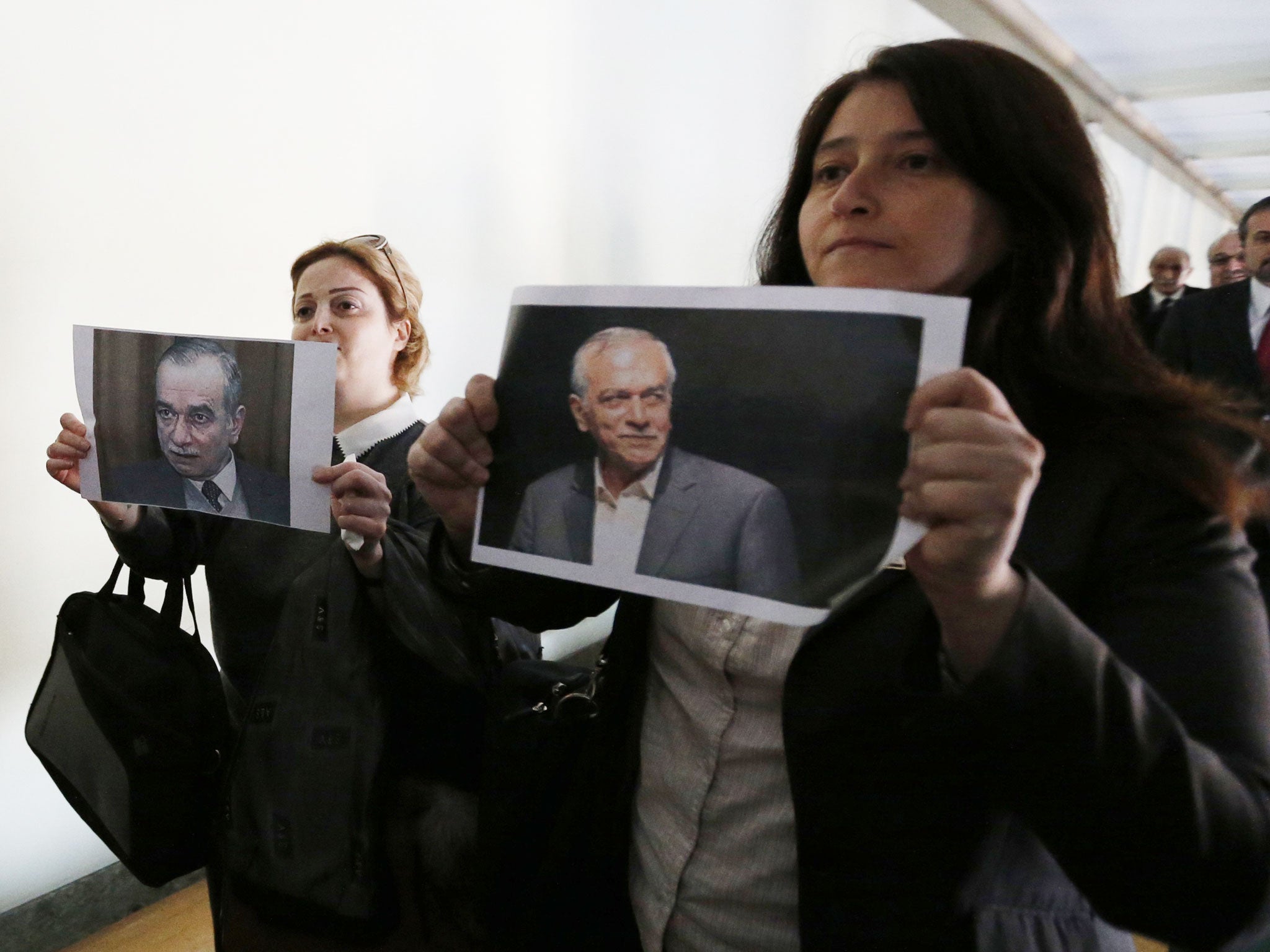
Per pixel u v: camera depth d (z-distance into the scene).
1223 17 5.10
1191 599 0.55
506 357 0.72
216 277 1.86
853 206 0.64
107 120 1.64
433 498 0.76
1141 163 7.96
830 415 0.57
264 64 1.89
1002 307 0.66
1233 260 3.18
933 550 0.48
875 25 4.23
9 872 1.68
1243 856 0.49
